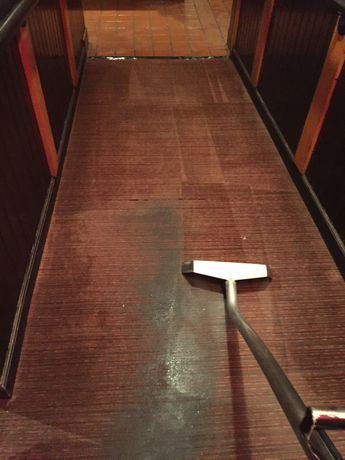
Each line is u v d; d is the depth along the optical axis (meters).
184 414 1.30
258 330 1.54
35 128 1.75
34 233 1.69
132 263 1.76
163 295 1.64
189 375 1.40
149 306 1.60
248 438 1.26
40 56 1.89
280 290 1.68
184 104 2.85
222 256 1.81
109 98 2.89
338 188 1.75
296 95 2.17
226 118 2.73
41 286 1.65
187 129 2.60
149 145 2.45
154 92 2.98
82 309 1.58
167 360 1.44
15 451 1.20
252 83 2.90
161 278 1.71
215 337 1.51
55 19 2.29
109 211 2.00
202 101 2.90
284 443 1.25
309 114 1.99
